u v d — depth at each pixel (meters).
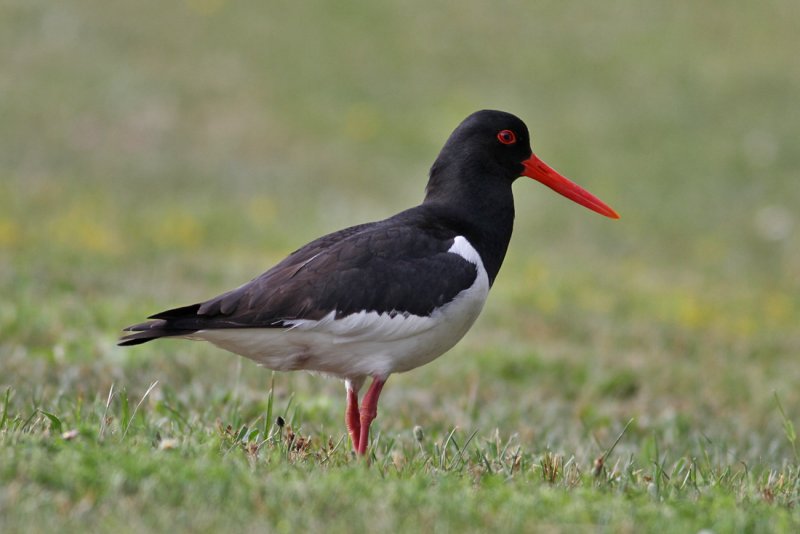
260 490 5.76
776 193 24.09
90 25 29.70
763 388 12.16
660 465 8.15
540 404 10.85
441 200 8.24
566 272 18.62
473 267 7.71
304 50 29.91
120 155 23.61
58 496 5.43
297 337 7.24
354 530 5.38
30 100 25.62
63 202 19.88
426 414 9.95
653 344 14.05
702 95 28.62
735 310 17.02
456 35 31.27
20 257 15.45
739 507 6.39
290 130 25.97
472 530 5.52
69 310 12.42
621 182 24.39
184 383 10.23
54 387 9.41
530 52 30.58
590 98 28.38
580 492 6.37
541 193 23.84
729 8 33.44
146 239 18.19
